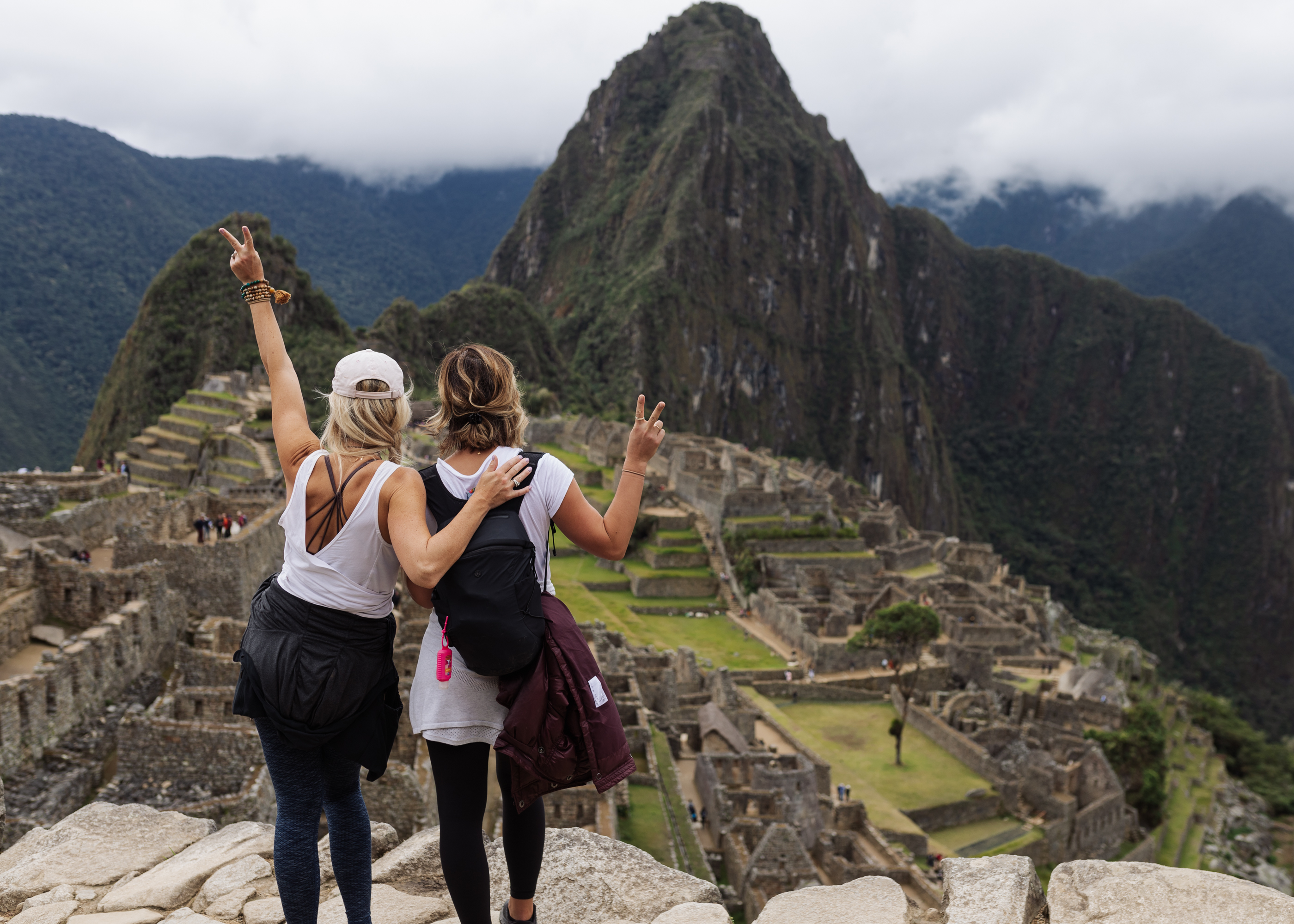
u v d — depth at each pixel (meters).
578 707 4.86
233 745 19.77
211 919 6.09
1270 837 76.06
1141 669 113.44
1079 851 53.44
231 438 87.75
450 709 4.95
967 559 119.38
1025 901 5.60
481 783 5.14
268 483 68.81
